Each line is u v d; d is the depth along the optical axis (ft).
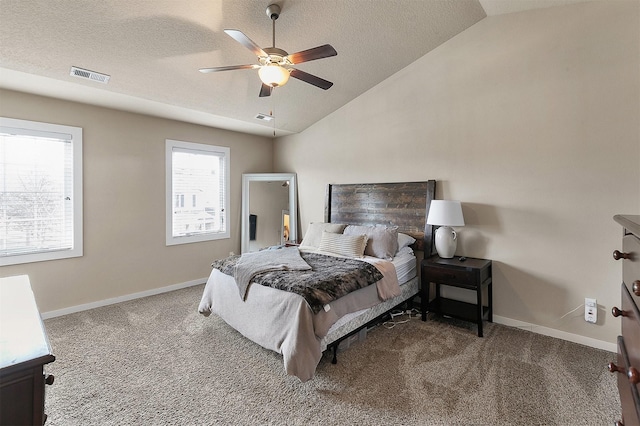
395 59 11.33
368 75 12.09
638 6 7.66
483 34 10.05
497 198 9.98
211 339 8.93
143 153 12.79
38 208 10.36
